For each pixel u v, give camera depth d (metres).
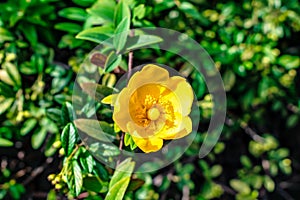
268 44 0.60
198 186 0.70
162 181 0.64
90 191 0.42
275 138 0.73
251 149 0.69
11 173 0.62
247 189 0.68
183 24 0.58
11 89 0.52
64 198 0.51
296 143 0.79
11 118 0.52
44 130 0.52
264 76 0.62
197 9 0.58
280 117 0.76
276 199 0.76
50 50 0.55
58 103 0.53
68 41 0.53
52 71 0.54
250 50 0.58
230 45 0.58
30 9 0.52
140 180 0.42
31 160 0.62
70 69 0.54
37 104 0.53
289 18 0.60
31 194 0.61
